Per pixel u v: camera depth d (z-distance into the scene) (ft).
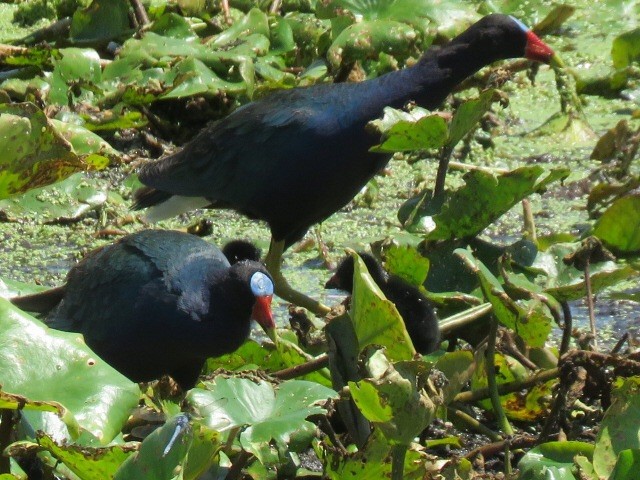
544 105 53.88
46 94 47.62
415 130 33.04
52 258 41.42
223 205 38.24
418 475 24.18
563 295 31.22
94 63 48.85
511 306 27.89
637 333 35.96
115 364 30.40
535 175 32.30
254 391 25.85
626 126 46.85
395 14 50.11
